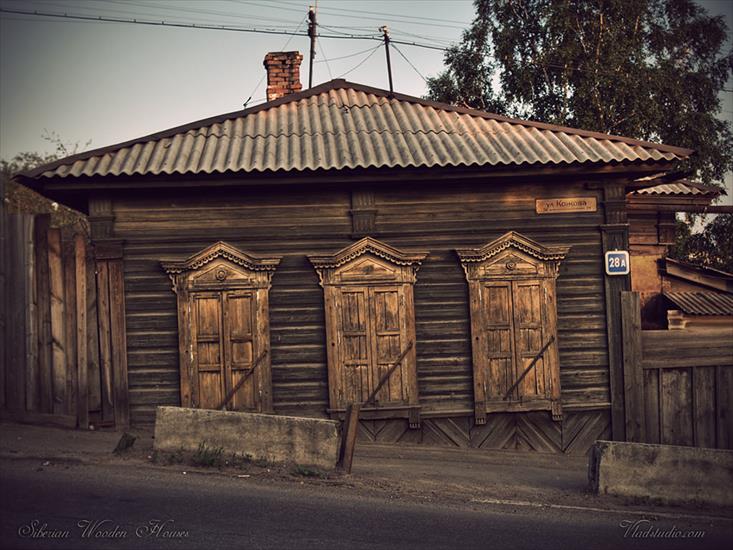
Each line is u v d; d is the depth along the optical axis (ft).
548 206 43.65
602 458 30.60
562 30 86.33
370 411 41.93
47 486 25.99
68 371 38.50
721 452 30.22
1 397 37.99
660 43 89.56
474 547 22.50
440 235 43.06
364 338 42.19
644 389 43.70
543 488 32.04
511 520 25.96
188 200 41.98
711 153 87.40
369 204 42.65
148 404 41.09
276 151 42.88
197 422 30.91
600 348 43.75
